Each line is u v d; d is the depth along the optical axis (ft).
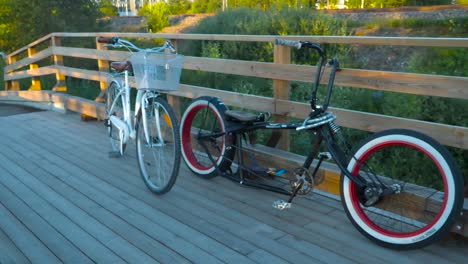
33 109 24.09
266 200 10.93
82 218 10.17
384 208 9.42
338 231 9.30
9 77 28.12
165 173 11.41
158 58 10.65
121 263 8.29
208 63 13.70
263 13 38.75
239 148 11.21
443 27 36.04
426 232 8.06
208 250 8.68
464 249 8.49
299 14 35.88
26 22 46.68
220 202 10.89
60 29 46.19
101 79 19.17
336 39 10.05
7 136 17.54
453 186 7.77
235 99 13.24
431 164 14.67
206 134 11.93
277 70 11.72
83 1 48.29
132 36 16.65
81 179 12.66
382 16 39.78
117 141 15.47
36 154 15.08
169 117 10.64
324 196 10.99
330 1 74.13
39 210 10.62
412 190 9.14
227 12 40.50
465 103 17.87
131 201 11.07
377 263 8.08
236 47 32.53
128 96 13.23
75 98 20.84
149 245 8.92
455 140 8.83
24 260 8.43
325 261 8.20
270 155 11.74
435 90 8.94
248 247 8.75
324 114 9.45
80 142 16.43
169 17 73.20
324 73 10.71
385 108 20.90
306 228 9.46
